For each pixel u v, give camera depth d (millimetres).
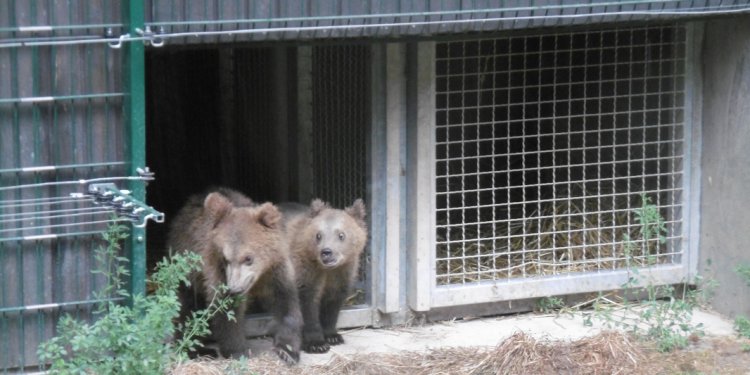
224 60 11711
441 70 9938
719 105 8891
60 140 7148
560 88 10047
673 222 9188
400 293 8695
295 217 8398
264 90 10484
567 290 8938
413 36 7871
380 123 8477
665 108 9055
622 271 9062
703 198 9141
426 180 8500
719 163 8938
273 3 7324
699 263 9219
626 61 9445
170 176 12352
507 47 10227
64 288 7297
